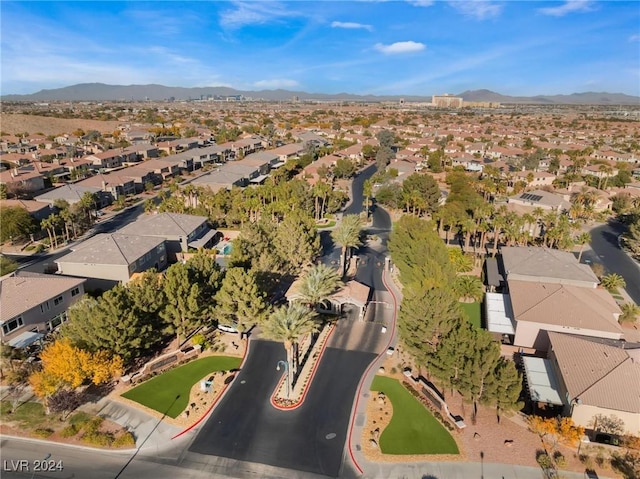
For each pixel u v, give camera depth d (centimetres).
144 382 4591
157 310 4925
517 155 19250
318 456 3706
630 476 3466
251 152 19850
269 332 4431
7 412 4128
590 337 4975
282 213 9650
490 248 8912
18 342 4931
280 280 6869
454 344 4300
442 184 14638
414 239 7606
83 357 4078
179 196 11188
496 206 11356
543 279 6431
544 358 4862
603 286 7212
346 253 8406
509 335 5597
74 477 3456
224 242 8931
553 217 8706
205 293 5528
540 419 3856
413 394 4481
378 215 11331
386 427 4034
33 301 5278
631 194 12644
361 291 6231
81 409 4191
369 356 5181
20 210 8794
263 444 3828
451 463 3622
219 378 4681
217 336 5503
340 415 4194
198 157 16462
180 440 3859
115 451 3719
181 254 7844
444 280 6106
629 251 9119
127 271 6444
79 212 9494
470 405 4319
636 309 6056
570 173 15262
